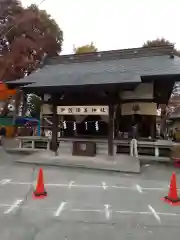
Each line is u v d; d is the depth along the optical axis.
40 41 23.64
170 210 4.75
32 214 4.43
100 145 11.46
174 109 30.28
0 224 3.99
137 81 8.37
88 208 4.79
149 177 7.68
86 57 13.63
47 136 14.66
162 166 9.61
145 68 10.56
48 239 3.50
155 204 5.09
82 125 12.51
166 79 9.73
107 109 10.13
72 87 9.29
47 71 13.16
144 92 11.12
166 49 12.26
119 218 4.32
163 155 11.12
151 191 6.07
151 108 11.10
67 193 5.79
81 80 9.63
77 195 5.64
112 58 13.04
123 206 4.95
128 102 11.50
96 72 11.03
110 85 8.79
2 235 3.61
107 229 3.86
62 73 12.08
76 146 10.52
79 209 4.73
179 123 27.75
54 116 11.05
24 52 23.14
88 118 12.41
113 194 5.77
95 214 4.48
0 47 24.12
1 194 5.61
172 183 5.34
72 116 12.70
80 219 4.24
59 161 9.55
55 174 7.82
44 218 4.25
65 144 11.87
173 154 10.14
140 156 10.96
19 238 3.52
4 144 16.83
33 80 11.06
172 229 3.90
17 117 26.36
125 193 5.88
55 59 14.38
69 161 9.51
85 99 10.55
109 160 9.64
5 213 4.46
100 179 7.27
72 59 13.91
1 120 25.75
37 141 13.80
